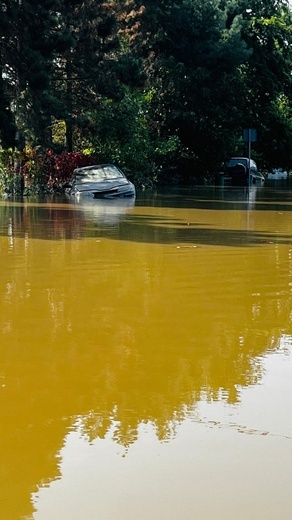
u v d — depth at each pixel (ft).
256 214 65.16
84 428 12.92
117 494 10.51
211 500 10.30
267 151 189.47
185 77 147.33
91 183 96.27
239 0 180.24
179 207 74.74
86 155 115.34
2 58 114.73
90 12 121.19
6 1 109.70
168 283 27.78
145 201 85.51
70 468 11.34
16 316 21.97
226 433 12.57
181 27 147.02
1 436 12.57
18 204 80.12
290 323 21.11
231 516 9.90
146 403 14.16
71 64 122.62
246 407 13.88
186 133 153.69
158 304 23.76
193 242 41.83
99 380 15.64
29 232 47.19
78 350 18.11
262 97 179.32
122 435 12.53
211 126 154.51
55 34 113.09
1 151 110.32
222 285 27.40
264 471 11.14
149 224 53.93
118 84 123.65
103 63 124.16
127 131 126.21
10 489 10.68
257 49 173.99
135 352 17.90
